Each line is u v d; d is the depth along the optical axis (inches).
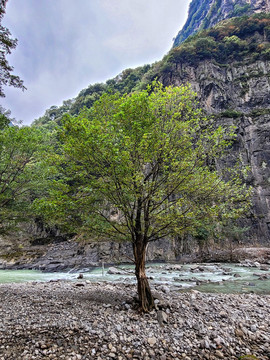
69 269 1114.1
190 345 245.0
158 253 1330.0
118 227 377.1
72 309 332.8
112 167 295.7
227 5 4281.5
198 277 722.2
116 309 335.6
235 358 229.5
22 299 395.2
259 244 1449.3
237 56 2434.8
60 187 342.3
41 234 1524.4
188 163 313.3
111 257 1273.4
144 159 316.8
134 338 250.5
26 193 567.8
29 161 559.5
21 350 219.1
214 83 2192.4
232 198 318.7
